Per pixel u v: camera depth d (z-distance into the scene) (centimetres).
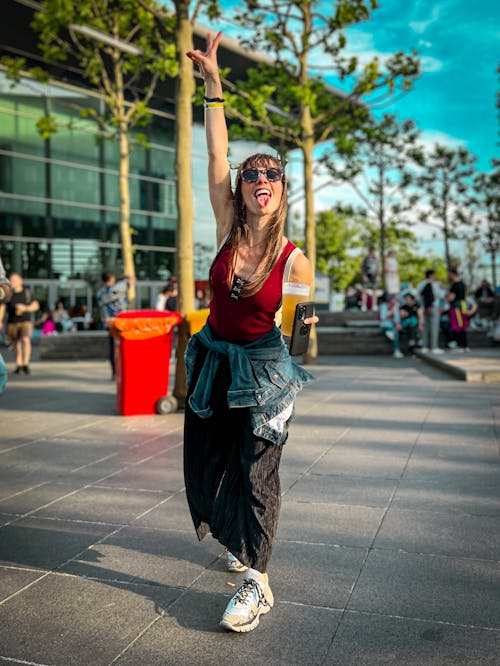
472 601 257
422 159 2433
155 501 398
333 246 4375
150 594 269
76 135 2817
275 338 253
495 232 2855
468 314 1847
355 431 612
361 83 1235
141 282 3048
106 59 2353
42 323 2370
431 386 954
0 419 701
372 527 345
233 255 250
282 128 1331
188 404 260
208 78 269
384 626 238
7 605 259
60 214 2767
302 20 1245
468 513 367
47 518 366
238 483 256
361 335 1711
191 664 215
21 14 2298
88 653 222
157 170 3117
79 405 805
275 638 231
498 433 596
